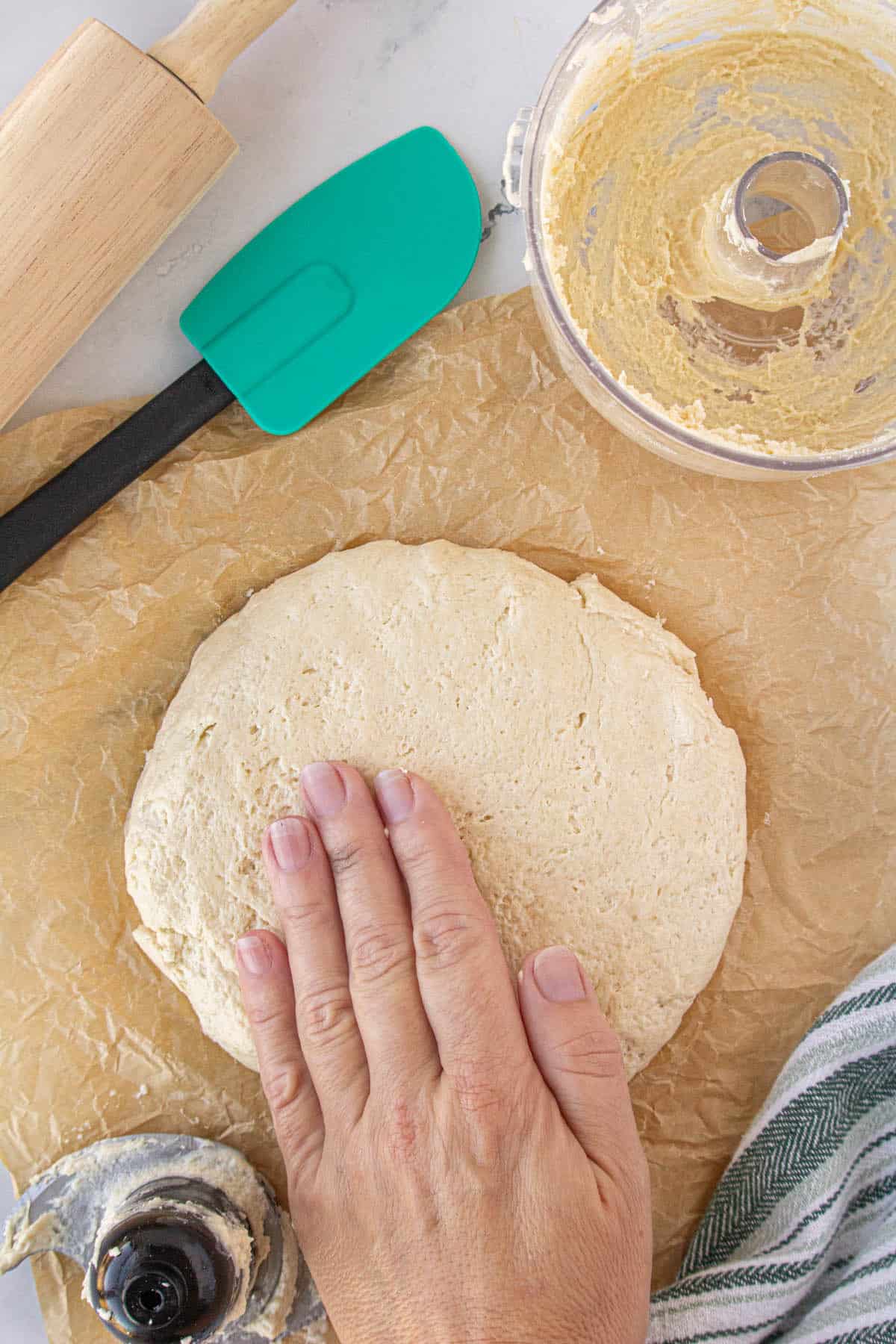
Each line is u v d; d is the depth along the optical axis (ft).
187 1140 1.70
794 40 1.65
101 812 1.75
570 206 1.70
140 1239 1.51
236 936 1.68
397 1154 1.53
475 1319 1.48
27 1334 1.74
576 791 1.70
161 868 1.69
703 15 1.62
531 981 1.58
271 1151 1.73
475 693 1.70
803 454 1.67
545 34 1.76
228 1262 1.53
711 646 1.78
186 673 1.76
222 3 1.60
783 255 1.68
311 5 1.73
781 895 1.77
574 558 1.77
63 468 1.73
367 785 1.68
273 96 1.75
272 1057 1.62
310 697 1.70
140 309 1.76
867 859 1.76
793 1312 1.71
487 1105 1.52
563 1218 1.50
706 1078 1.75
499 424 1.76
